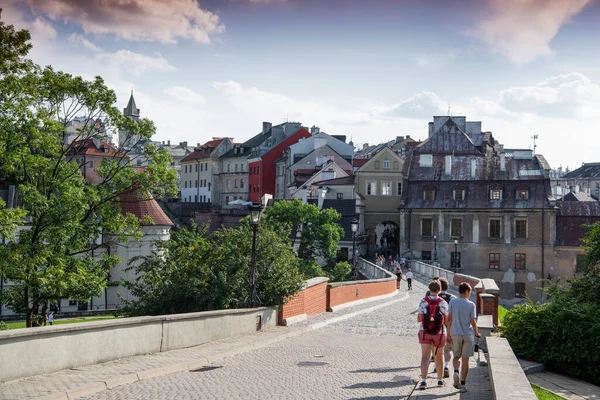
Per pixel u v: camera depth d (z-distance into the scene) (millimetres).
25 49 28438
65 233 32500
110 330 14406
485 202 77500
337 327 25188
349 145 118625
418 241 79188
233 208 123438
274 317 23734
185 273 23969
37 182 33375
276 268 24219
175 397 11562
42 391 11094
